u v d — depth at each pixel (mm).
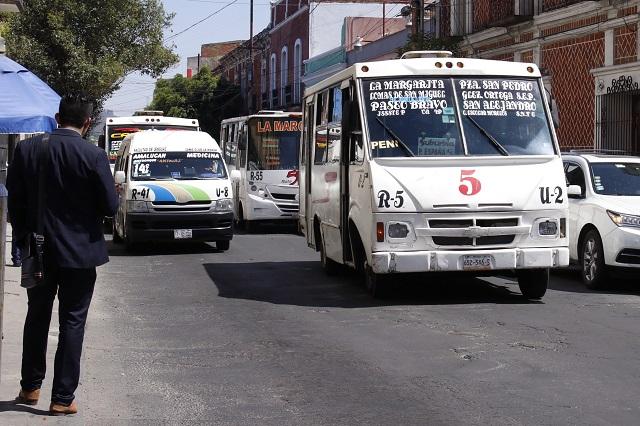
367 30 44469
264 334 9461
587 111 23062
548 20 24578
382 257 10531
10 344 8742
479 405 6547
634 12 20844
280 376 7594
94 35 28203
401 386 7141
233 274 14742
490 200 10586
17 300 11664
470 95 11289
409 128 11031
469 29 29594
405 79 11312
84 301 6227
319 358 8234
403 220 10531
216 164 18922
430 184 10586
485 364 7832
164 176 18469
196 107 62406
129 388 7266
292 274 14570
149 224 17906
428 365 7836
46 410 6406
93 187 6090
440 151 10906
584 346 8500
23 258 6027
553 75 24688
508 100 11328
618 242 11898
